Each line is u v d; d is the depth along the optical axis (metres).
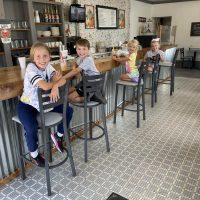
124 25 8.93
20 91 1.78
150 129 3.17
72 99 2.33
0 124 1.99
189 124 3.32
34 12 4.96
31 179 2.14
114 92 3.75
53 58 4.39
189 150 2.59
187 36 10.20
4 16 4.30
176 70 8.44
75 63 2.49
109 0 7.79
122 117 3.63
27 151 2.26
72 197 1.89
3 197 1.92
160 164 2.32
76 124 2.97
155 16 10.91
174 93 4.96
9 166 2.16
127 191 1.94
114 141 2.84
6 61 4.45
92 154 2.54
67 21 6.17
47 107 1.73
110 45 8.23
